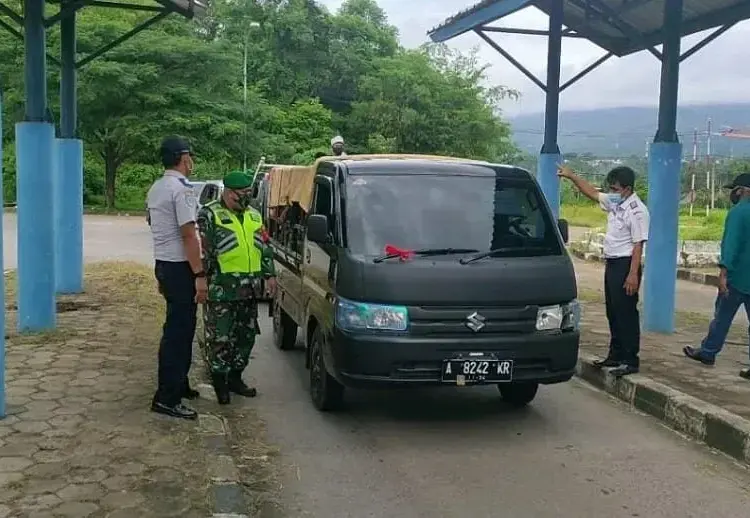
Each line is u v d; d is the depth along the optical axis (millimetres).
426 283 5727
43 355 7598
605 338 9172
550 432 6148
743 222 7496
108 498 4375
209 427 5668
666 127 9609
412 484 5000
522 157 50250
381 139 46031
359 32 54875
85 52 34281
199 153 36781
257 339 9648
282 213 8969
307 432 6008
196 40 38281
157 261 5832
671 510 4680
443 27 12789
